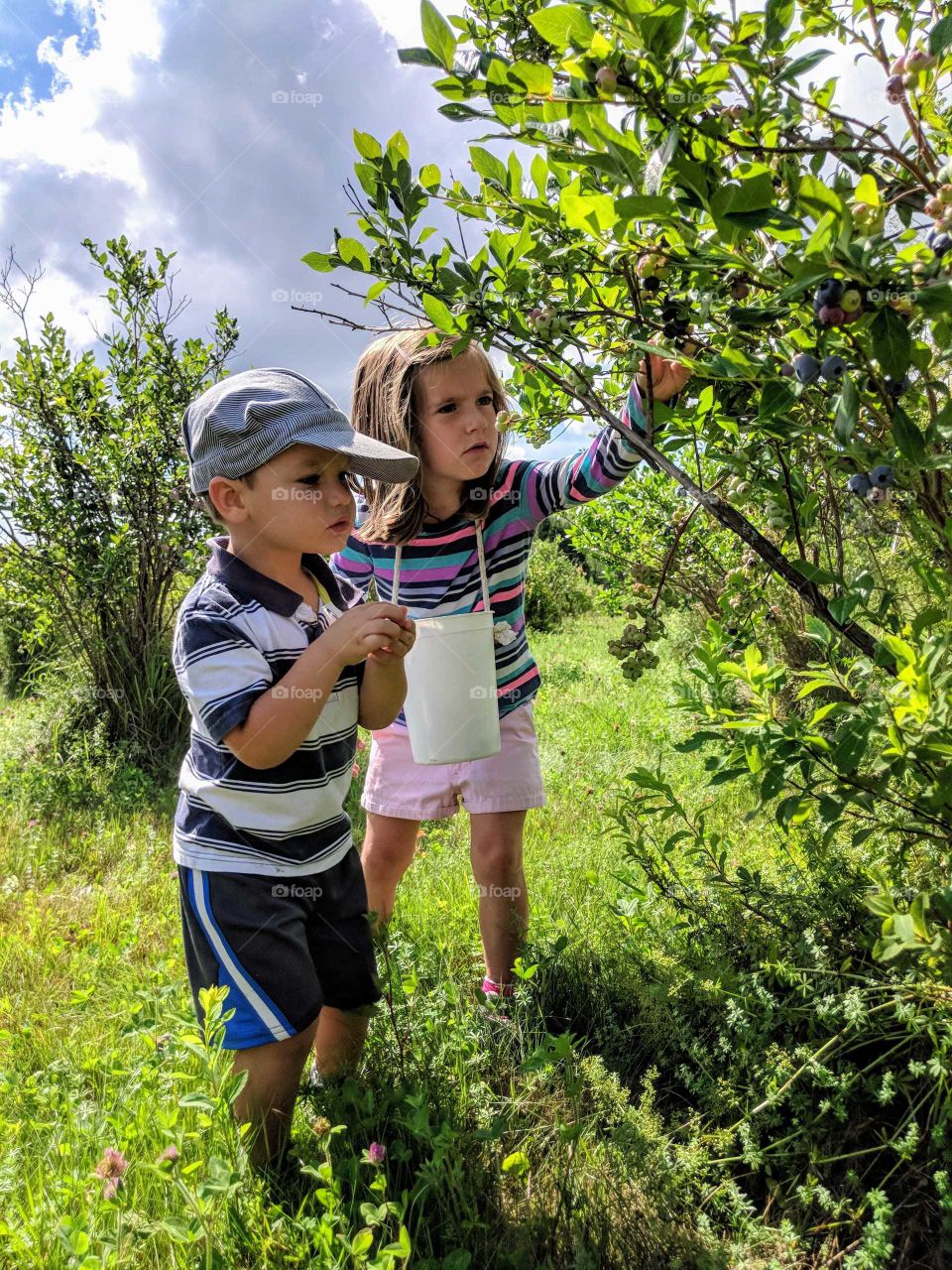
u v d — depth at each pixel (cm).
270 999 163
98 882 356
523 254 149
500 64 117
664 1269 151
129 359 577
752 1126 171
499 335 158
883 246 103
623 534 609
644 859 229
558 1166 166
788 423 128
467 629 208
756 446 146
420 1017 205
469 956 253
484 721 211
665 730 488
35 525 550
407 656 213
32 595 574
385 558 243
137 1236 141
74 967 266
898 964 168
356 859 194
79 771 500
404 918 267
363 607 163
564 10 108
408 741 241
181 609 171
